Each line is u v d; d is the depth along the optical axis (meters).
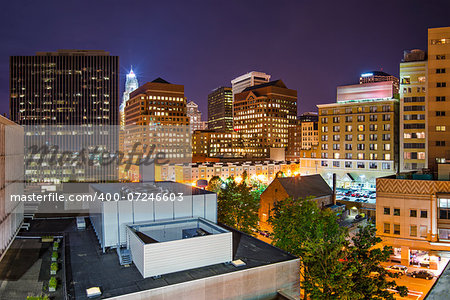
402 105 123.94
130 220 34.75
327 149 145.38
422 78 120.75
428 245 56.16
